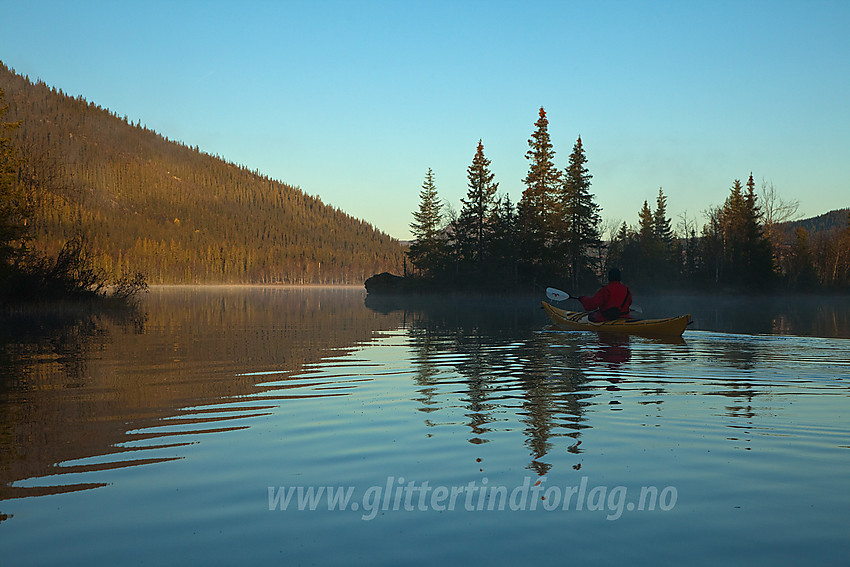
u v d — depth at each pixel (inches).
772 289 2303.2
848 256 2696.9
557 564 109.4
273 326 737.0
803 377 328.2
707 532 123.6
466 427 212.8
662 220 2933.1
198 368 364.5
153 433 204.5
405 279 2591.0
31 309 933.8
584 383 310.5
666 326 576.7
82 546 117.5
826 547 116.3
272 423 219.8
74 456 177.0
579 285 2182.6
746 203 2480.3
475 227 2356.1
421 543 119.1
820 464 168.2
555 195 2217.0
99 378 325.7
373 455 178.1
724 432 204.7
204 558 112.7
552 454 178.5
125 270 5551.2
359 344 514.0
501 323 797.2
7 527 126.2
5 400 262.1
